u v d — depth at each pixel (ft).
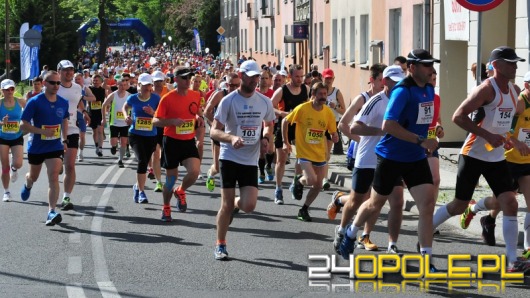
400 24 86.12
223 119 31.24
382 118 30.32
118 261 31.58
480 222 34.30
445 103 72.79
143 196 46.98
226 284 27.89
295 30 135.23
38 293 26.84
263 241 35.47
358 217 29.53
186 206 41.98
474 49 65.05
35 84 60.70
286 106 49.29
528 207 30.83
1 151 47.83
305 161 40.50
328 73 54.90
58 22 219.82
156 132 47.06
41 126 40.01
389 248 32.07
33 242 35.50
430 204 28.02
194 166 40.96
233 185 31.50
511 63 28.81
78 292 26.96
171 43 379.76
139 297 26.30
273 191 52.01
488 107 29.32
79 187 53.93
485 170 29.96
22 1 204.44
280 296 26.27
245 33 242.58
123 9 278.26
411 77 27.84
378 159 28.45
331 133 40.78
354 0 108.37
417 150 27.94
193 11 306.55
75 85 52.06
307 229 38.50
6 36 144.66
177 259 31.91
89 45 495.00
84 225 39.65
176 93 40.52
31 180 44.57
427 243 28.17
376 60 94.84
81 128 70.03
